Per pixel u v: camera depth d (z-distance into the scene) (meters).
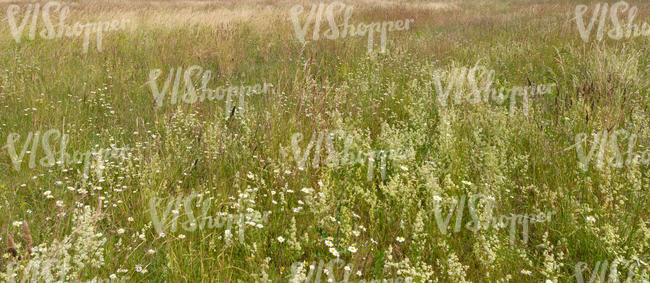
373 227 3.09
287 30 11.90
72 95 6.10
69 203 3.22
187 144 4.39
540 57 7.94
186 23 12.51
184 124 5.02
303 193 3.47
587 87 4.62
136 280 2.59
